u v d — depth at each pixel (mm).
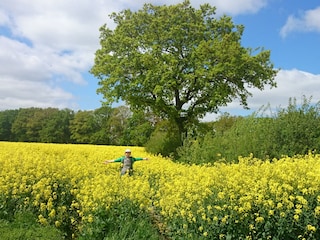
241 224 7566
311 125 16234
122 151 26672
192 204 8281
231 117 28859
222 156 17984
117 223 8383
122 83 30547
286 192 7570
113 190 9195
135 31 32375
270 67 31078
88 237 8156
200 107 31844
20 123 86750
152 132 34125
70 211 9297
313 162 11461
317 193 7637
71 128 81188
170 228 8453
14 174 10648
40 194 9203
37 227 8320
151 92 30828
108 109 79938
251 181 8656
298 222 7199
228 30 32938
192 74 29797
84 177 11961
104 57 31531
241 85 30766
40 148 25047
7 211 9109
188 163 20188
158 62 30016
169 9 31938
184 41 31750
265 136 16891
